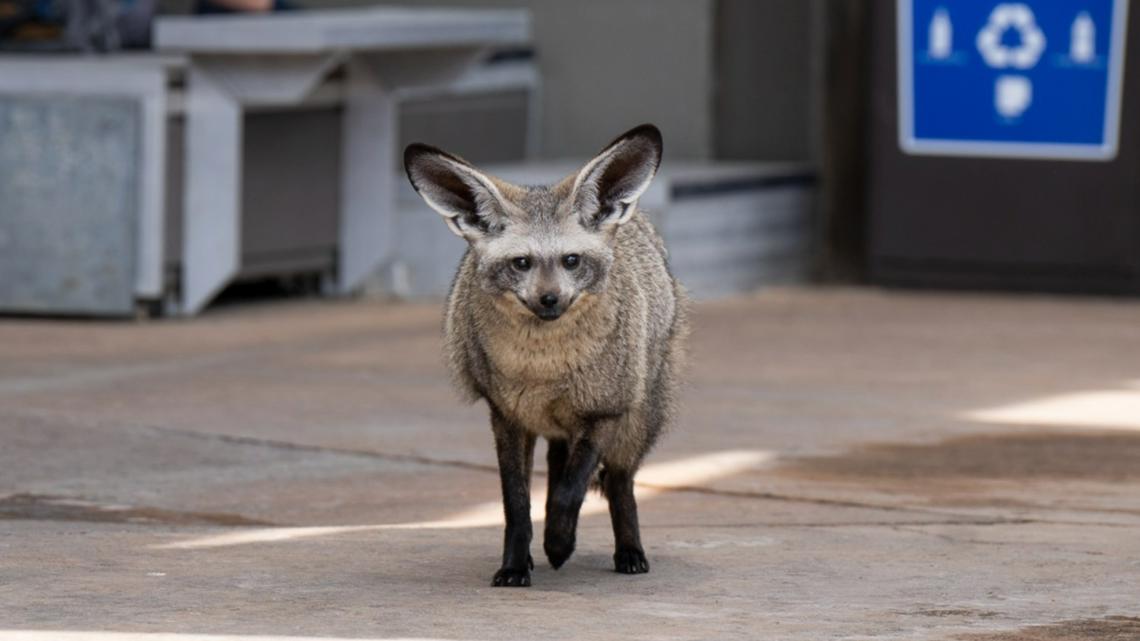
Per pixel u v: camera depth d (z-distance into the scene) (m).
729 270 19.12
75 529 8.65
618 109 21.03
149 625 6.38
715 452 11.12
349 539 8.46
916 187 19.12
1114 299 18.77
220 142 16.48
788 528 8.94
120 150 16.16
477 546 8.33
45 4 17.16
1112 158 18.48
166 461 10.60
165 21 16.25
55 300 16.44
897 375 14.18
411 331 16.22
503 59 20.66
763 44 20.56
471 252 7.66
